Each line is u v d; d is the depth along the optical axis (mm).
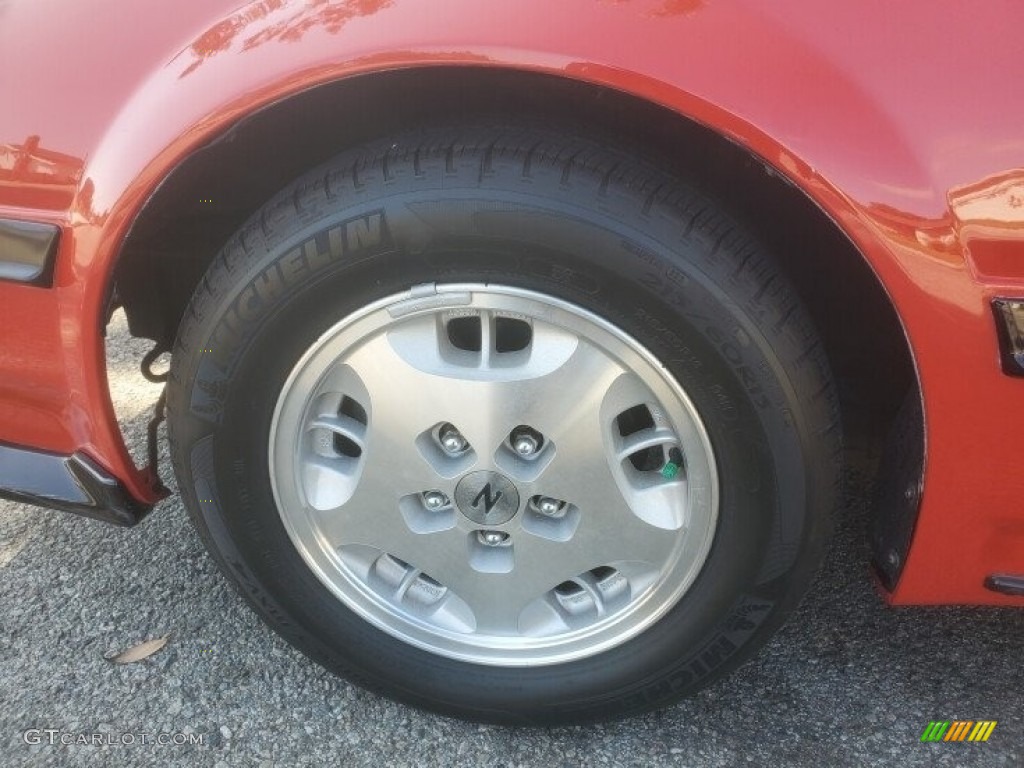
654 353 1218
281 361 1315
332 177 1225
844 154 1059
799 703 1622
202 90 1172
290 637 1579
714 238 1164
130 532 2018
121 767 1522
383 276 1229
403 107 1312
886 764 1510
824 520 1322
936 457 1187
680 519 1345
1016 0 1042
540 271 1190
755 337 1183
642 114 1259
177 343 1370
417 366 1293
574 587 1510
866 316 1482
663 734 1575
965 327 1098
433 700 1566
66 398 1430
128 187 1230
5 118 1283
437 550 1441
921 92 1046
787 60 1052
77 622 1800
